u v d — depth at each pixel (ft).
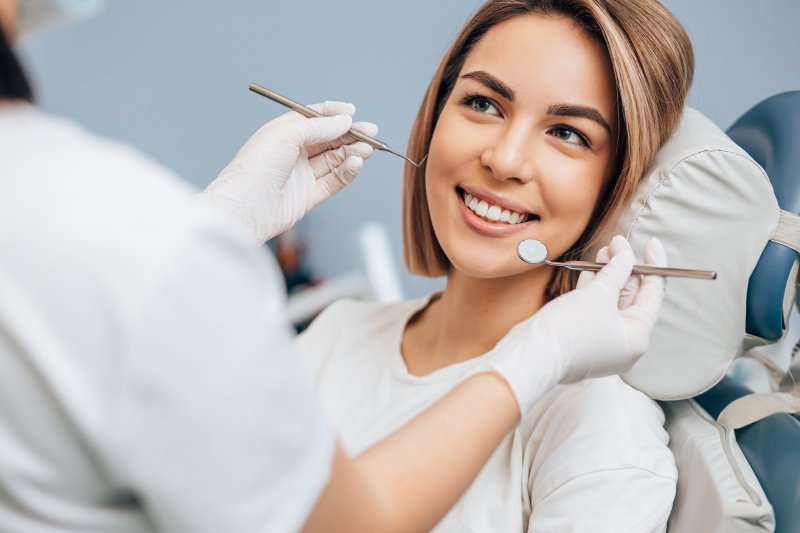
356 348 3.91
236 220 3.17
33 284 1.31
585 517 2.87
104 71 7.77
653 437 3.11
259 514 1.49
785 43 5.92
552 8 3.13
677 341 3.14
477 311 3.50
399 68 7.32
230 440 1.41
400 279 7.82
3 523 1.43
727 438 3.09
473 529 3.09
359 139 3.40
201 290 1.35
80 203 1.34
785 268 3.01
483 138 3.16
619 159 3.23
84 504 1.46
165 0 7.54
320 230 7.79
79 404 1.31
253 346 1.42
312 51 7.48
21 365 1.33
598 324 2.41
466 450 1.94
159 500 1.41
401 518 1.79
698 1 5.97
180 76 7.77
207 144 7.93
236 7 7.48
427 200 3.67
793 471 2.97
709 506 2.90
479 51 3.25
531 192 3.14
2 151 1.39
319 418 1.60
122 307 1.29
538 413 3.26
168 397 1.34
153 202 1.36
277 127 3.26
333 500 1.66
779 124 3.39
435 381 3.50
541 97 3.07
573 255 3.44
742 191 2.93
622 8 3.05
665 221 3.05
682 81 3.15
